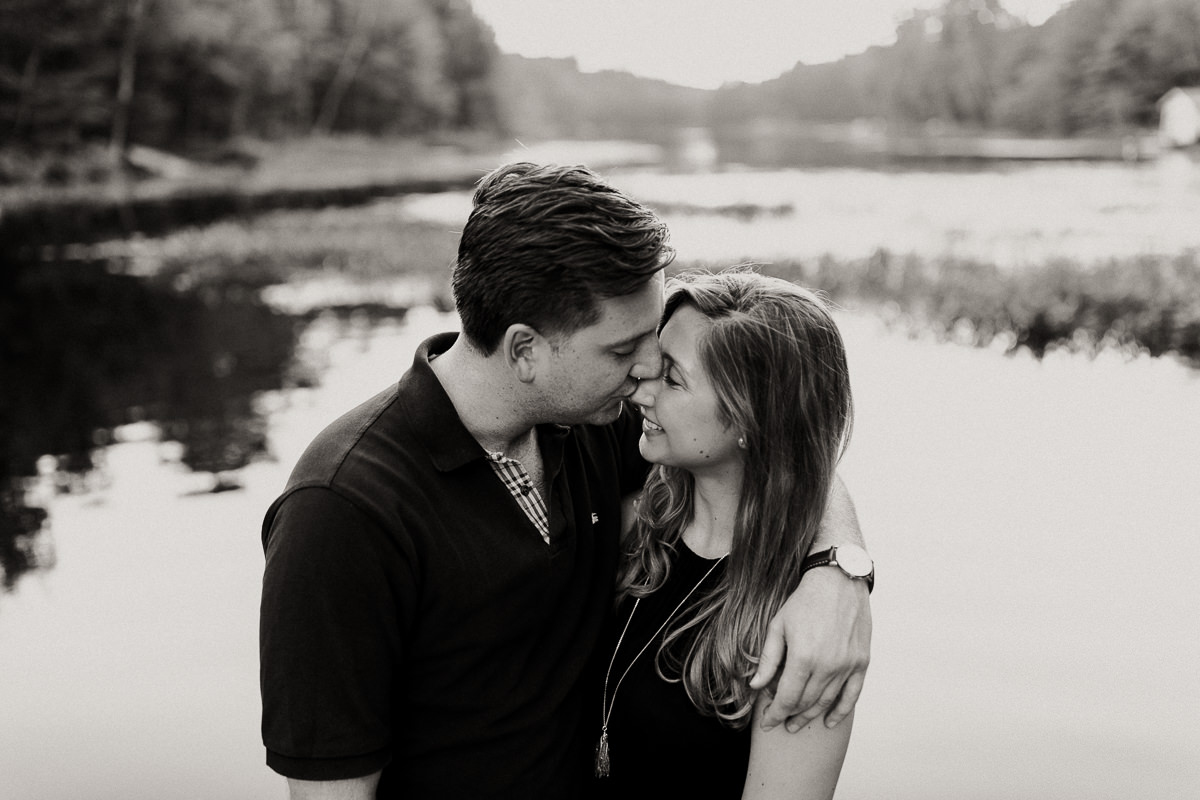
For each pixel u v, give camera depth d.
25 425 7.58
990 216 24.52
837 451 1.72
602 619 1.85
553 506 1.72
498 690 1.68
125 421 7.65
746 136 127.62
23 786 3.29
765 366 1.65
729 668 1.69
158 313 12.45
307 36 59.69
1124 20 77.44
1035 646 4.02
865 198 31.05
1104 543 5.00
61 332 11.18
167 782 3.32
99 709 3.75
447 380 1.67
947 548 4.94
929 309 11.40
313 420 7.58
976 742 3.42
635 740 1.81
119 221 23.66
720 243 18.64
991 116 102.25
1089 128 82.00
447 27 85.06
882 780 3.21
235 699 3.83
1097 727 3.48
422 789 1.70
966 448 6.52
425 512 1.59
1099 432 6.90
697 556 1.82
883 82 127.19
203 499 5.91
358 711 1.54
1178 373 8.70
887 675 3.84
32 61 36.84
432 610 1.62
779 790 1.66
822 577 1.67
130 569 4.95
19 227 22.20
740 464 1.78
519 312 1.55
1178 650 3.98
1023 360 9.35
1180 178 39.88
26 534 5.41
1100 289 11.12
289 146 54.03
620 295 1.54
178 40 42.25
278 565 1.53
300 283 15.09
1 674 4.00
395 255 17.19
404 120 72.06
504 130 91.94
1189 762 3.29
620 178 41.66
